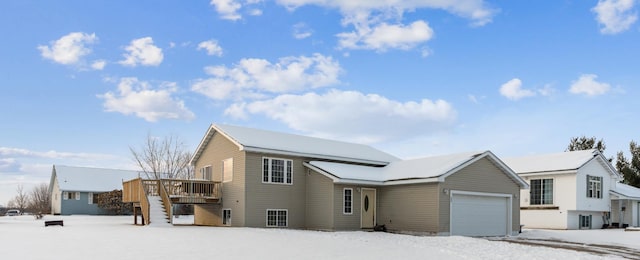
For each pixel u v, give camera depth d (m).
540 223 32.44
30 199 73.69
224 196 25.38
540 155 35.62
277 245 14.84
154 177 45.84
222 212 25.45
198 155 28.23
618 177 34.16
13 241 14.97
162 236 16.84
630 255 16.03
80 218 39.31
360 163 27.77
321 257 12.52
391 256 13.16
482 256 13.95
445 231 22.58
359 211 24.70
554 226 31.66
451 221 22.91
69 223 27.28
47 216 47.25
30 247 13.39
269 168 24.66
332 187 23.97
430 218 22.78
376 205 25.38
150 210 23.12
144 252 12.60
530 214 33.09
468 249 15.83
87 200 53.91
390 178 24.67
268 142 25.23
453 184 23.12
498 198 25.44
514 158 36.69
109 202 49.59
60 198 52.66
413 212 23.59
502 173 25.61
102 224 25.48
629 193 34.66
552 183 32.12
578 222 31.72
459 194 23.47
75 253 12.23
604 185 33.31
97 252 12.46
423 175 23.11
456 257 13.45
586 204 31.55
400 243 17.08
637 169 45.28
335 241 16.64
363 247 15.05
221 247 13.99
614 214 34.59
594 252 16.86
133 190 25.22
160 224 22.83
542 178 32.72
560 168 31.53
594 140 49.16
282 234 18.84
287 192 25.08
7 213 66.06
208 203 25.41
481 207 24.53
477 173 24.33
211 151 27.22
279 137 27.38
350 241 16.88
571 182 31.19
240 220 23.86
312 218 25.09
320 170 24.61
